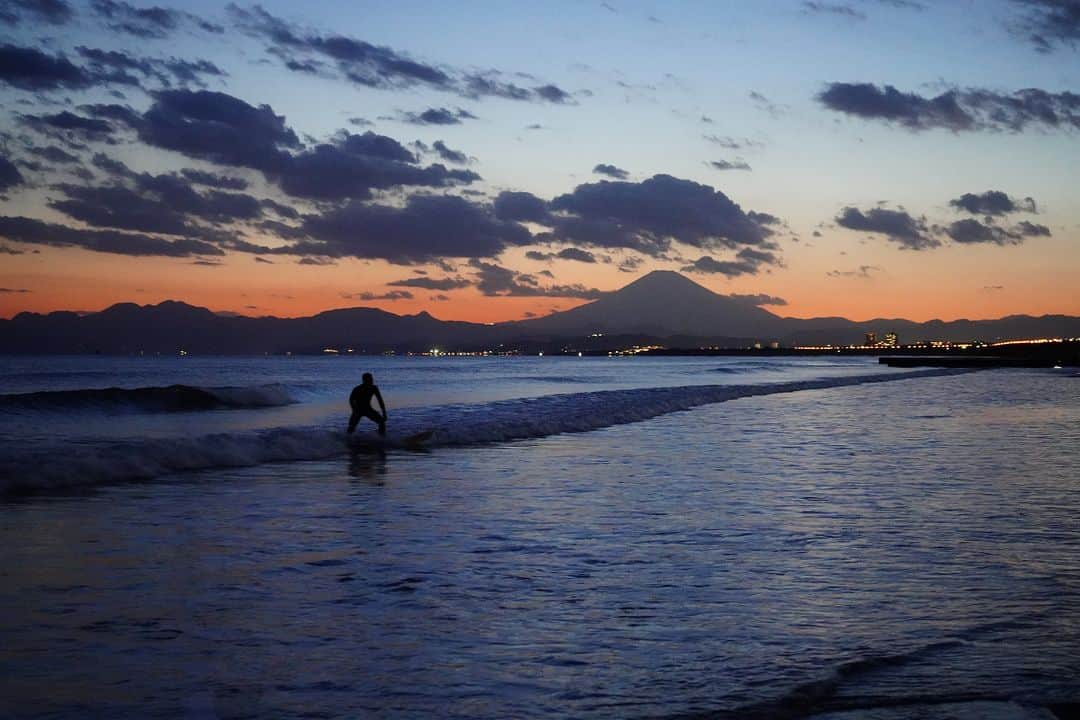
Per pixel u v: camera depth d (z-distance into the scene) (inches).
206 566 281.7
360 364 6446.9
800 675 179.6
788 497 442.9
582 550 311.7
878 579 267.1
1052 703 164.2
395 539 331.0
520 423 881.5
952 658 191.2
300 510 397.1
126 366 5009.8
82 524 353.7
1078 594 249.3
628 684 174.2
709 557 300.0
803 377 3107.8
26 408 1080.2
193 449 577.6
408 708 160.4
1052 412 1160.2
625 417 1020.5
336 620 220.2
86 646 196.9
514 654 193.3
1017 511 398.3
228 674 178.7
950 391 1844.2
